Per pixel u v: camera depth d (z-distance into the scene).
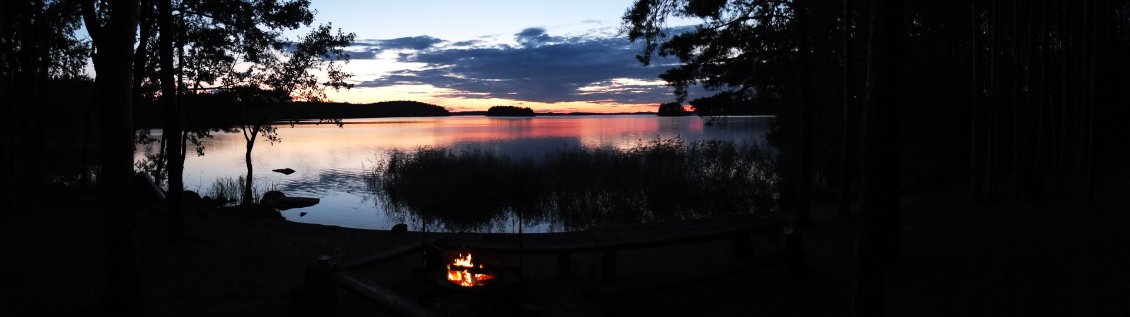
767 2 11.08
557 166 17.72
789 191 15.53
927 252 6.58
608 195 15.79
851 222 9.52
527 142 39.88
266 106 17.91
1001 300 4.89
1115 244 5.80
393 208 16.59
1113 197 8.14
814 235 8.91
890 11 3.81
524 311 5.01
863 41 12.58
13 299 5.48
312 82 18.02
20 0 11.89
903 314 4.89
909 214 9.33
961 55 14.52
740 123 71.62
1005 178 12.55
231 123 17.45
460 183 16.50
